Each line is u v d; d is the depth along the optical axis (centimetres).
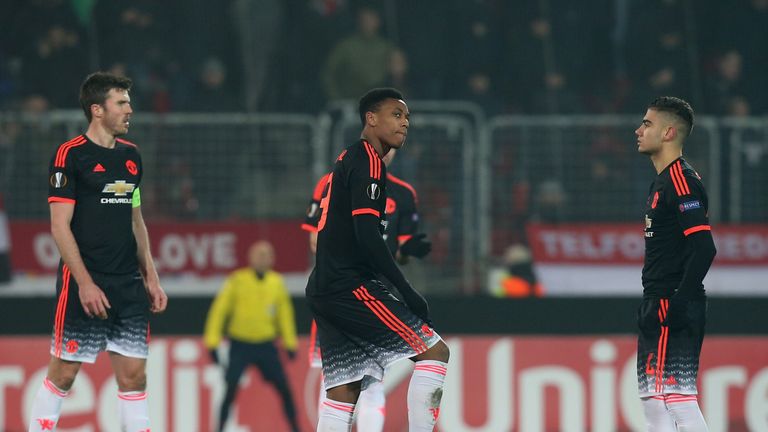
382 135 1706
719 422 3133
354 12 4122
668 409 1862
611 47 4141
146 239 1966
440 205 3397
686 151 3462
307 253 3356
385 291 1695
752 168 3447
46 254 3253
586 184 3419
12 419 3006
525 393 3128
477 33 4062
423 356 1672
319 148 3428
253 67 4038
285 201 3412
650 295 1852
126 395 1878
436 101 3950
